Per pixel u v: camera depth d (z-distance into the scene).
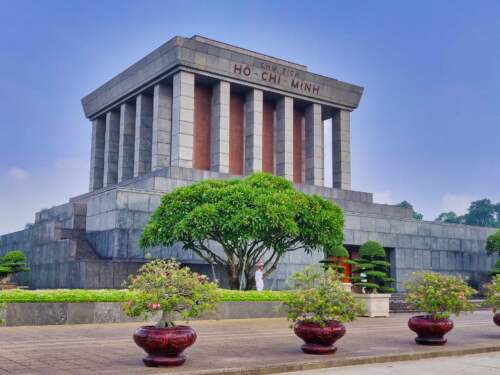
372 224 41.72
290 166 46.06
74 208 35.44
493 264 48.41
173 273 12.34
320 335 13.71
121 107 48.56
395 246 42.66
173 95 41.84
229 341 16.34
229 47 45.69
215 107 43.88
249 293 24.64
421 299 16.42
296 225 25.72
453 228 46.38
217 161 42.66
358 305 14.47
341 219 28.20
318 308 14.04
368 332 19.81
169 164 43.03
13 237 41.38
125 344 15.08
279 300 25.20
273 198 26.23
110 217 31.98
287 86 46.38
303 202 26.91
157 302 11.81
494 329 21.80
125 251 31.19
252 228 25.27
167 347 11.48
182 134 40.66
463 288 16.64
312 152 48.03
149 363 11.56
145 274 12.32
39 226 36.47
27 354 13.14
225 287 32.50
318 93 48.31
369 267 30.75
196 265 32.25
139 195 32.38
